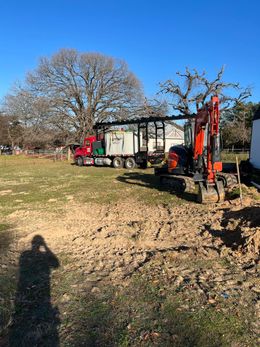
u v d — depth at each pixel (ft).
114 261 19.60
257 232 19.60
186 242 22.20
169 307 14.07
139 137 89.71
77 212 33.40
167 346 11.62
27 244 23.38
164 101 145.89
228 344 11.57
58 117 152.15
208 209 31.37
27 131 163.94
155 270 17.79
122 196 42.52
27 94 161.17
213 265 18.19
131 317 13.51
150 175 69.92
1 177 69.67
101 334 12.46
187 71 130.93
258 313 13.37
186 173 44.21
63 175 72.79
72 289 16.17
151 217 29.73
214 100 33.58
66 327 13.02
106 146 98.12
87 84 162.30
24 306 14.74
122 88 162.50
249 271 17.17
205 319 13.06
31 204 38.45
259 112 49.01
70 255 20.88
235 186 38.04
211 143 34.22
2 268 19.12
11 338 12.47
